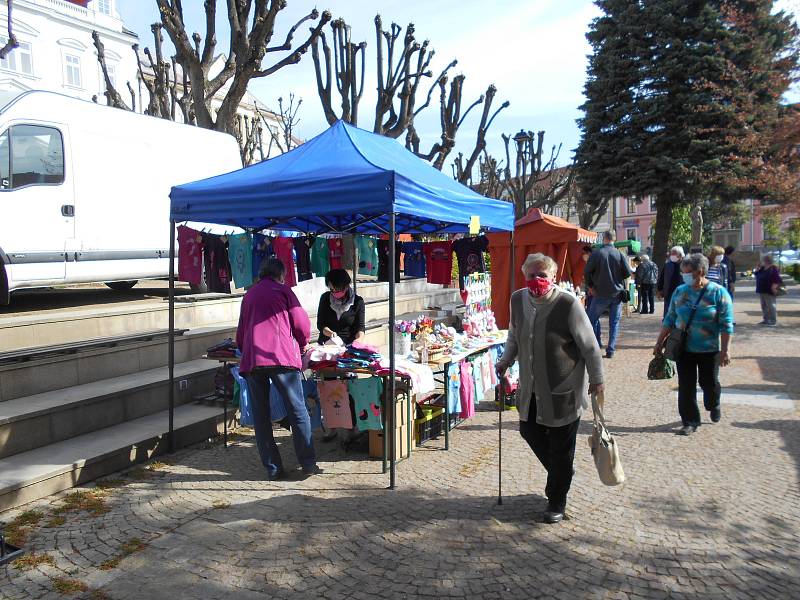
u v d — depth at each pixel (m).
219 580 3.10
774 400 6.70
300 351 4.73
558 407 3.61
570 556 3.34
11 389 5.00
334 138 5.38
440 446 5.45
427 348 5.41
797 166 14.38
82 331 6.43
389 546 3.47
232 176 5.36
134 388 5.46
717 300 5.38
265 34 10.16
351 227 6.69
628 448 5.21
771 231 35.56
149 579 3.11
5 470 4.15
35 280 6.70
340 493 4.30
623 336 11.77
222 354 5.48
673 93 20.44
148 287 10.34
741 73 17.88
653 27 20.59
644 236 56.50
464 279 6.83
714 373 5.54
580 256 11.58
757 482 4.40
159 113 14.49
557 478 3.74
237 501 4.14
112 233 7.59
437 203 4.80
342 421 5.02
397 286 12.84
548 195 25.12
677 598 2.93
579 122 22.73
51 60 28.80
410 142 17.25
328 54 13.21
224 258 5.97
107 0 31.59
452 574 3.16
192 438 5.40
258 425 4.59
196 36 12.73
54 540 3.52
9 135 6.48
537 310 3.67
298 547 3.46
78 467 4.34
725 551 3.39
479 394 6.17
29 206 6.65
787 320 13.62
